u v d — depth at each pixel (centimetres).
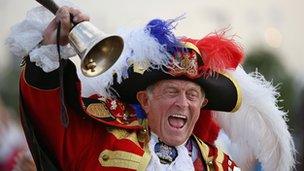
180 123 720
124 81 721
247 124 786
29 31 657
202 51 721
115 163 701
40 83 668
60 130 689
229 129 793
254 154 803
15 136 1204
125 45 712
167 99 714
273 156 794
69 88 681
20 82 682
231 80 743
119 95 733
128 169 700
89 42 614
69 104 696
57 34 640
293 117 1411
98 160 703
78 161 705
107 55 619
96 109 719
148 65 711
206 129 782
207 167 750
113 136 715
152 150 718
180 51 709
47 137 694
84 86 733
